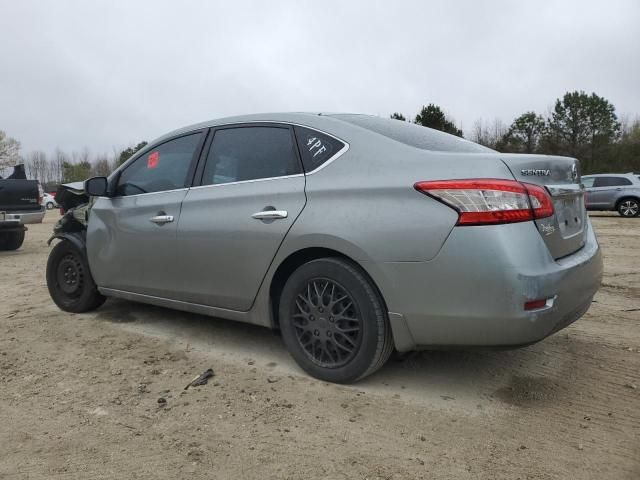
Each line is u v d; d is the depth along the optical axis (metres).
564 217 3.09
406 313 2.84
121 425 2.79
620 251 9.05
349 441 2.61
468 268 2.65
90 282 4.72
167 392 3.18
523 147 51.34
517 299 2.59
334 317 3.14
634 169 45.47
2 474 2.36
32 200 10.35
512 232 2.64
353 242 2.94
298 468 2.39
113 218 4.35
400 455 2.49
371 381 3.30
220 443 2.60
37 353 3.86
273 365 3.57
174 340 4.11
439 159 2.87
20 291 6.01
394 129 3.42
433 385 3.25
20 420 2.85
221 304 3.67
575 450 2.54
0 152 67.38
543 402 3.04
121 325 4.51
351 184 3.04
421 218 2.77
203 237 3.66
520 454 2.50
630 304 5.15
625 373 3.42
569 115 49.72
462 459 2.46
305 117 3.47
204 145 3.92
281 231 3.25
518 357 3.70
